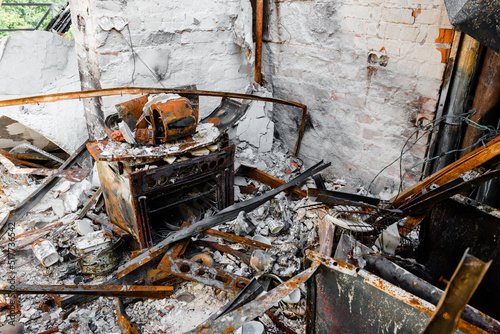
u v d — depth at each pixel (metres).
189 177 2.61
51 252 2.47
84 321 2.09
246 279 2.22
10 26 11.58
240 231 2.73
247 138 3.84
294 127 3.89
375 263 1.53
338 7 3.04
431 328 0.87
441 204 2.12
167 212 3.05
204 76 3.53
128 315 2.15
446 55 2.50
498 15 1.56
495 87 2.37
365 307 1.41
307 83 3.56
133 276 2.31
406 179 3.02
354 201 2.06
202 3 3.24
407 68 2.74
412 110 2.81
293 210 3.09
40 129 3.48
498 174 1.75
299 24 3.42
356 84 3.13
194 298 2.29
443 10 2.42
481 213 1.92
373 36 2.88
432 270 2.27
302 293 2.24
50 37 4.04
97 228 2.84
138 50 3.04
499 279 1.89
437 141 2.75
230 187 2.92
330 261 1.45
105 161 2.39
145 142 2.43
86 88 3.38
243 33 3.49
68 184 3.28
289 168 3.78
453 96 2.56
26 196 3.18
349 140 3.37
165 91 2.63
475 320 1.22
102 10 2.75
